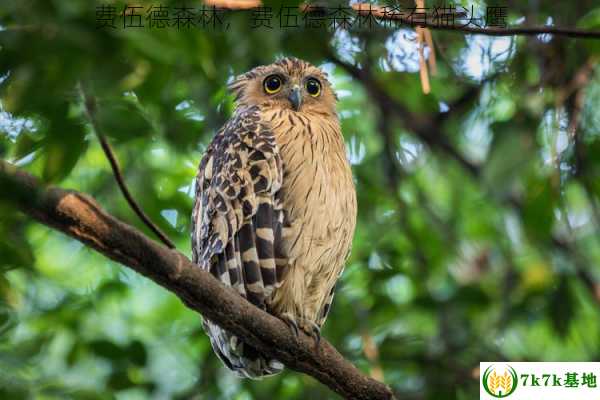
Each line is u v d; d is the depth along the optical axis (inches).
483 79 514.6
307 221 381.1
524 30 331.0
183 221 507.5
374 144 611.2
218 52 364.8
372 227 577.0
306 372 331.0
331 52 519.5
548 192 460.4
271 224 374.6
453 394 509.0
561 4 484.4
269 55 390.0
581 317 595.5
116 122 330.0
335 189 392.2
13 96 234.7
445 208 649.0
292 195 381.4
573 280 560.1
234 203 378.6
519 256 585.0
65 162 255.0
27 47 219.6
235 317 301.3
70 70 226.4
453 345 530.0
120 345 471.5
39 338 466.3
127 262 265.0
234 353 374.6
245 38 363.3
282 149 387.5
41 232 518.6
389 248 565.0
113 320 544.1
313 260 384.5
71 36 220.5
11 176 234.1
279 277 374.3
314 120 418.0
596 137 501.4
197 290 283.6
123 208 489.7
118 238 258.7
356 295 553.9
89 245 257.6
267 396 510.6
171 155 526.9
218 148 407.2
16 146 262.7
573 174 482.9
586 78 469.1
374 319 541.6
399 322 554.9
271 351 320.8
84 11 225.5
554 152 462.0
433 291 561.6
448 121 572.4
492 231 617.9
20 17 221.3
